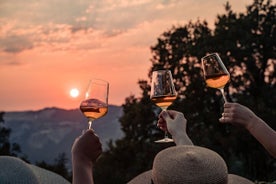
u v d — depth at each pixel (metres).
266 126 1.93
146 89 39.47
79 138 1.62
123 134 39.47
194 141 34.19
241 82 35.75
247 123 1.97
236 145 33.22
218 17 38.06
